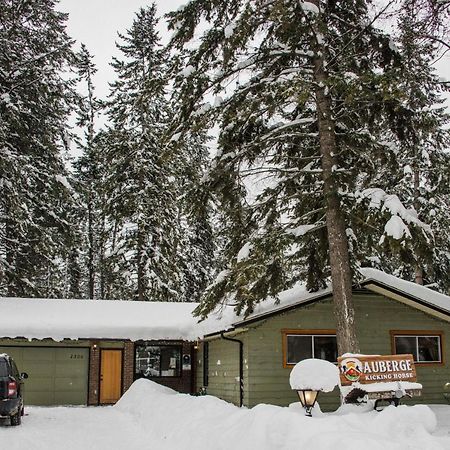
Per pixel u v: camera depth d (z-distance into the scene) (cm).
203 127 1352
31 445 1136
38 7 2430
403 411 877
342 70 1327
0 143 2186
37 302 2391
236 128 1411
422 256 1204
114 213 2884
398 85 1227
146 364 2308
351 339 1314
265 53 1393
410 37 1019
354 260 1552
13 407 1405
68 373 2197
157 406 1512
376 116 1419
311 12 1267
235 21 1254
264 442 833
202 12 1366
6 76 2328
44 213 2486
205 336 1977
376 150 1436
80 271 4100
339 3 1479
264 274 1433
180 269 3206
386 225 1160
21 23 2428
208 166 1436
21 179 2216
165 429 1252
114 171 2920
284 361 1711
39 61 2389
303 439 773
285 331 1728
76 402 2183
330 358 1766
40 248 2422
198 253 3572
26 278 2556
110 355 2270
